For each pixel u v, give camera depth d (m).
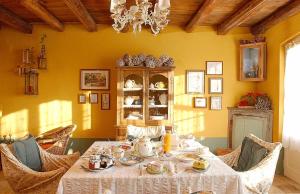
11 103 4.80
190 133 4.89
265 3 3.29
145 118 4.37
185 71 4.87
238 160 2.96
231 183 2.12
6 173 2.59
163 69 4.35
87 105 4.84
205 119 4.90
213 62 4.87
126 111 4.44
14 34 4.79
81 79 4.82
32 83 4.79
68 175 2.09
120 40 4.83
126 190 2.05
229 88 4.89
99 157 2.30
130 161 2.39
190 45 4.86
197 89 4.88
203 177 2.10
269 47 4.56
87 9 4.07
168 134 2.73
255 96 4.73
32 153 2.91
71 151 4.83
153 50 4.84
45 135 4.32
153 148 2.75
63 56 4.81
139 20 2.53
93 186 2.04
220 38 4.87
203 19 4.33
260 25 4.54
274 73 4.41
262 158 2.57
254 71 4.73
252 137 3.00
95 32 4.82
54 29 4.79
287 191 3.60
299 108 3.83
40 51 4.80
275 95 4.38
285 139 4.14
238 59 4.88
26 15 4.39
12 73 4.79
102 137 4.85
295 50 3.91
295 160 3.96
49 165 3.03
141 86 4.42
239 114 4.79
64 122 4.82
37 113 4.80
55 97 4.82
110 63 4.84
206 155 2.65
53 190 2.54
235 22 4.11
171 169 2.15
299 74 3.83
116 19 2.46
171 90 4.37
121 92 4.34
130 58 4.35
